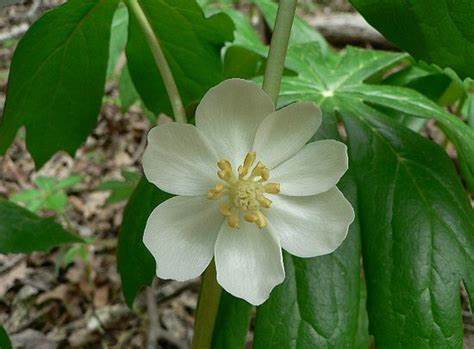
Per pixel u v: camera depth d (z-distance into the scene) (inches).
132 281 7.1
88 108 8.5
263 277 4.9
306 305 6.0
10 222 6.9
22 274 16.9
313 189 4.9
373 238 6.3
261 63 10.6
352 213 4.7
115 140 23.4
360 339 9.1
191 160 4.9
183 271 4.9
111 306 15.7
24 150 23.5
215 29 8.2
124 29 11.5
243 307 6.2
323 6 32.4
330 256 6.1
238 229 5.0
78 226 19.0
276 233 4.8
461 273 6.0
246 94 4.7
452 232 6.2
